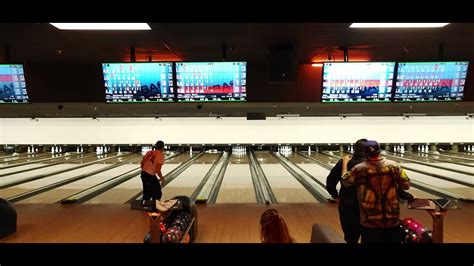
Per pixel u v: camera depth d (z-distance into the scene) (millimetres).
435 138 10188
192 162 9336
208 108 8148
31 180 6742
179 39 4188
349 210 2707
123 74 4379
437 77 4312
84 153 11500
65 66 5223
